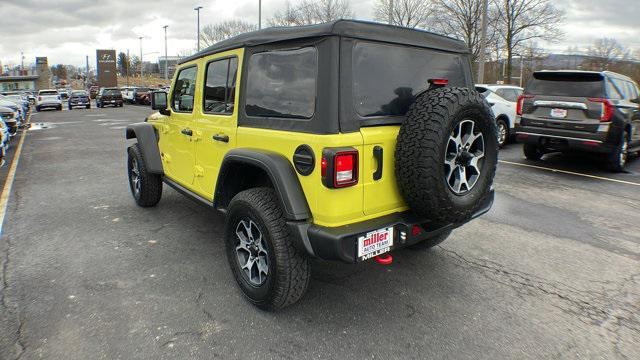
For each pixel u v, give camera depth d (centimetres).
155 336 282
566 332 292
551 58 3700
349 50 266
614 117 751
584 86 761
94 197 624
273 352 267
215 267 386
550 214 545
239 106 331
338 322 300
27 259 402
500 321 304
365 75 277
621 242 452
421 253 419
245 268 325
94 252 419
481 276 372
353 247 263
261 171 335
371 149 273
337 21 262
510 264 397
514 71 3834
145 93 3984
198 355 263
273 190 307
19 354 263
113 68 6806
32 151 1086
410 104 305
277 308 302
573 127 767
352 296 336
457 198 281
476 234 472
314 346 273
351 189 266
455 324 300
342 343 277
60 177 764
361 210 274
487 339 283
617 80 803
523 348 274
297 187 276
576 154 995
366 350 270
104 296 333
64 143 1235
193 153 413
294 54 283
